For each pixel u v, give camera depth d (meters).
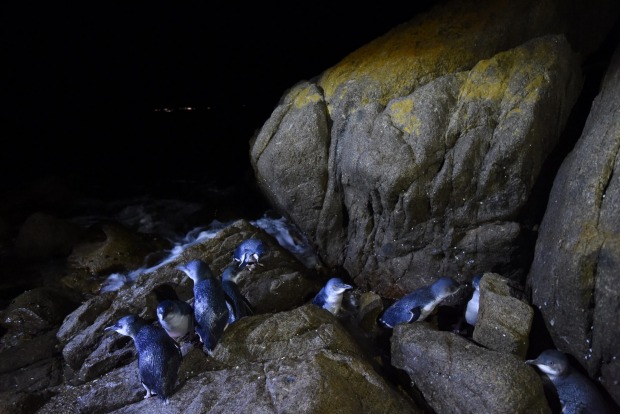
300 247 2.69
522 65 1.87
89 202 3.65
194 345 1.54
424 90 1.93
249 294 1.97
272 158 2.18
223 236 2.16
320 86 2.32
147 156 4.82
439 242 1.93
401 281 2.05
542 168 1.85
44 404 1.55
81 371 1.72
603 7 2.18
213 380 1.42
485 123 1.80
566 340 1.51
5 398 1.57
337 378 1.36
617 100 1.56
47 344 1.93
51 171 4.39
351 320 1.95
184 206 3.50
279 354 1.49
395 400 1.38
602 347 1.39
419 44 2.21
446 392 1.41
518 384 1.31
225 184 3.94
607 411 1.33
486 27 2.13
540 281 1.64
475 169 1.80
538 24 2.07
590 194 1.45
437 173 1.84
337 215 2.17
